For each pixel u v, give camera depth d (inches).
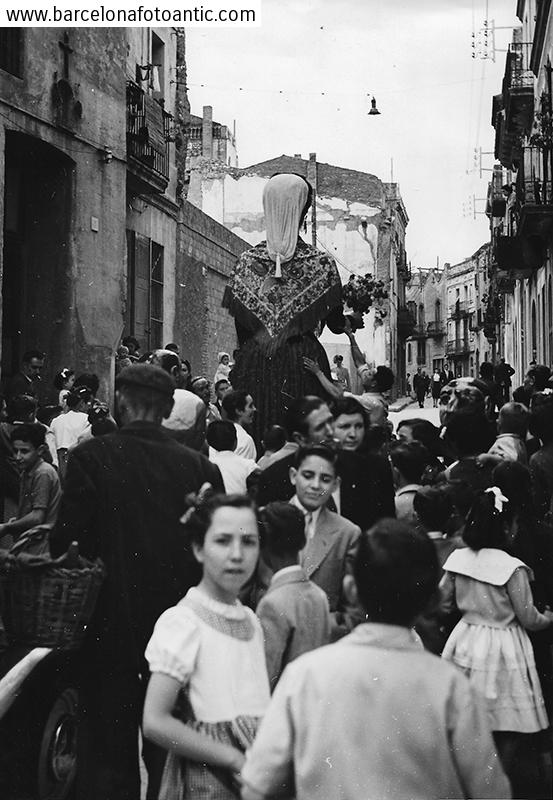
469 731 98.0
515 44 1264.8
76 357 624.7
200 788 122.1
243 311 319.3
